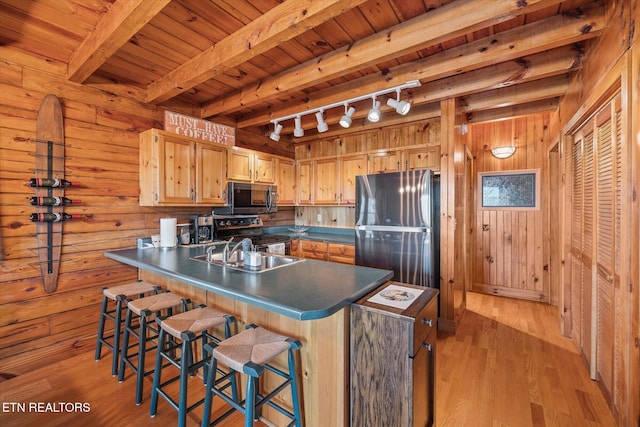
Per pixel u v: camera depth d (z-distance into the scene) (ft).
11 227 7.07
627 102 4.69
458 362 7.68
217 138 11.41
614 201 5.69
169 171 9.27
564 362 7.64
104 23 6.00
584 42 6.73
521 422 5.59
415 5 5.59
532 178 12.66
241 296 4.81
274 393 4.59
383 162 12.17
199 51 7.32
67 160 7.90
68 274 7.95
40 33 6.64
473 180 13.85
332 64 7.23
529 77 7.48
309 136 14.12
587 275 7.47
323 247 12.56
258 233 13.74
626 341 4.83
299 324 5.00
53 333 7.70
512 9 4.90
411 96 9.32
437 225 10.04
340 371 4.75
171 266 6.73
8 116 7.01
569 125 8.25
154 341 8.35
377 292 5.28
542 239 12.50
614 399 5.69
